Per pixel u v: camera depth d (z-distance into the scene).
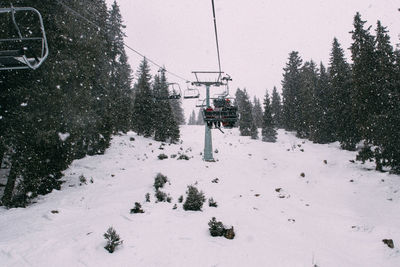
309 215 13.05
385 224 12.07
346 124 30.69
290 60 50.44
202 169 21.41
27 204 13.24
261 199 15.07
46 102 13.27
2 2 12.38
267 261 7.34
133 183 16.78
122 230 8.69
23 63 4.20
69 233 8.64
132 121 38.91
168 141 38.31
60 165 15.07
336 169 23.22
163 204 12.13
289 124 50.78
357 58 23.27
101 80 23.31
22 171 12.66
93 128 19.84
